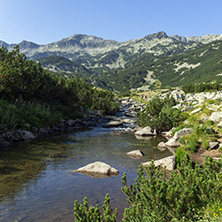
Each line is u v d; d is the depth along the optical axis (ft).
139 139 68.80
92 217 13.64
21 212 21.01
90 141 63.05
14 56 94.48
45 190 26.89
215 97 147.54
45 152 47.21
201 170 19.79
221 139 51.26
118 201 23.84
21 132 60.23
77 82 155.94
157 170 17.02
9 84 73.46
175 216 14.74
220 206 14.61
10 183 28.58
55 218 19.97
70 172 34.58
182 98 166.61
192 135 55.36
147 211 15.25
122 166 38.63
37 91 89.20
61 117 91.15
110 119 122.83
